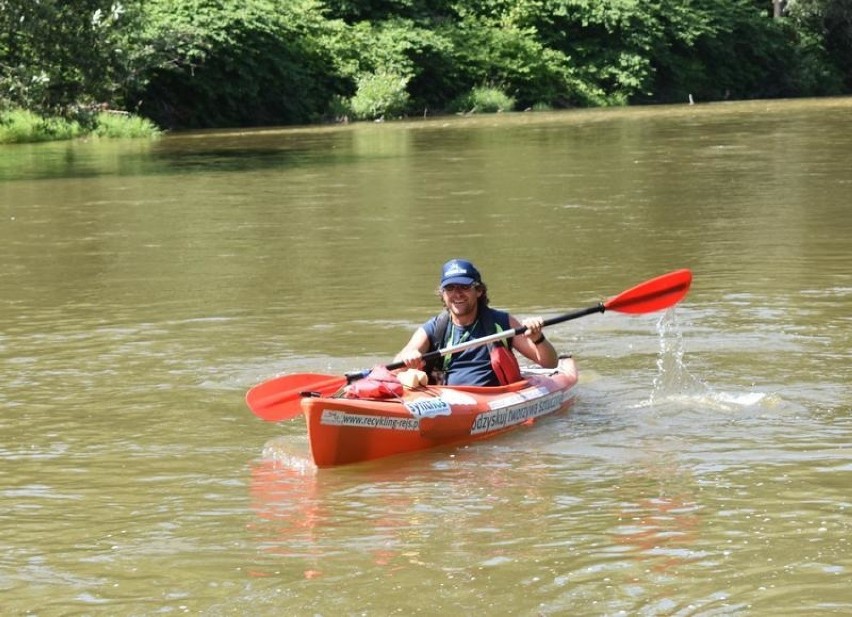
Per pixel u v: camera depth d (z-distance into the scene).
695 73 57.53
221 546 5.38
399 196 19.14
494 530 5.46
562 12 54.59
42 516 5.84
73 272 12.84
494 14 54.81
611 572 4.92
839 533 5.27
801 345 8.75
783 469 6.19
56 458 6.74
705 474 6.16
